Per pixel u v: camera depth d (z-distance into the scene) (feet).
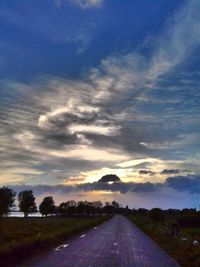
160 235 144.97
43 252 76.38
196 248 81.30
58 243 99.66
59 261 63.46
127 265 63.67
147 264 66.39
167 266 64.44
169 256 80.84
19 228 207.21
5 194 179.22
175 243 103.09
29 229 194.90
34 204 442.50
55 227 210.79
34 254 72.08
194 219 279.69
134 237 140.56
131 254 82.02
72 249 85.66
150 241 124.06
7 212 179.83
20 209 439.63
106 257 73.61
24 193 442.50
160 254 84.58
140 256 78.84
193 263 65.26
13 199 182.29
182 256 76.95
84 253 78.59
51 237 98.07
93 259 69.10
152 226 199.11
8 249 64.28
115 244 106.22
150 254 83.82
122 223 299.17
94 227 213.05
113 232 168.35
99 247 94.38
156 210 325.21
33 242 79.00
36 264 58.59
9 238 127.34
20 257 65.16
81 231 165.37
